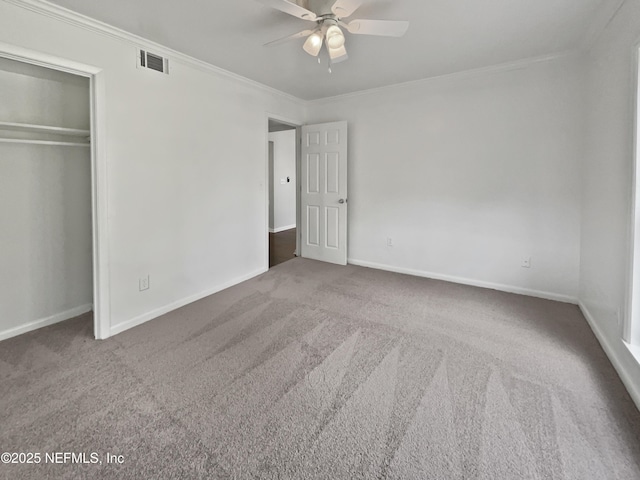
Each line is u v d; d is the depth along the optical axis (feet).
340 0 5.74
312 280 12.71
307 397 5.87
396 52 9.46
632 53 6.08
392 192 13.56
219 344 7.77
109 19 7.36
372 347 7.63
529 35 8.43
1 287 7.96
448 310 9.75
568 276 10.35
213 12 7.11
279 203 24.35
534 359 7.07
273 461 4.53
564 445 4.74
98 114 7.67
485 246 11.69
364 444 4.82
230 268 12.01
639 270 6.06
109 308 8.21
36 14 6.57
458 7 7.02
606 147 7.63
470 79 11.33
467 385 6.18
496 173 11.23
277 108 13.82
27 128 7.79
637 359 5.65
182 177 9.94
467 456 4.58
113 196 8.13
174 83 9.46
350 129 14.42
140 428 5.12
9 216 8.01
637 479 4.18
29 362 6.96
